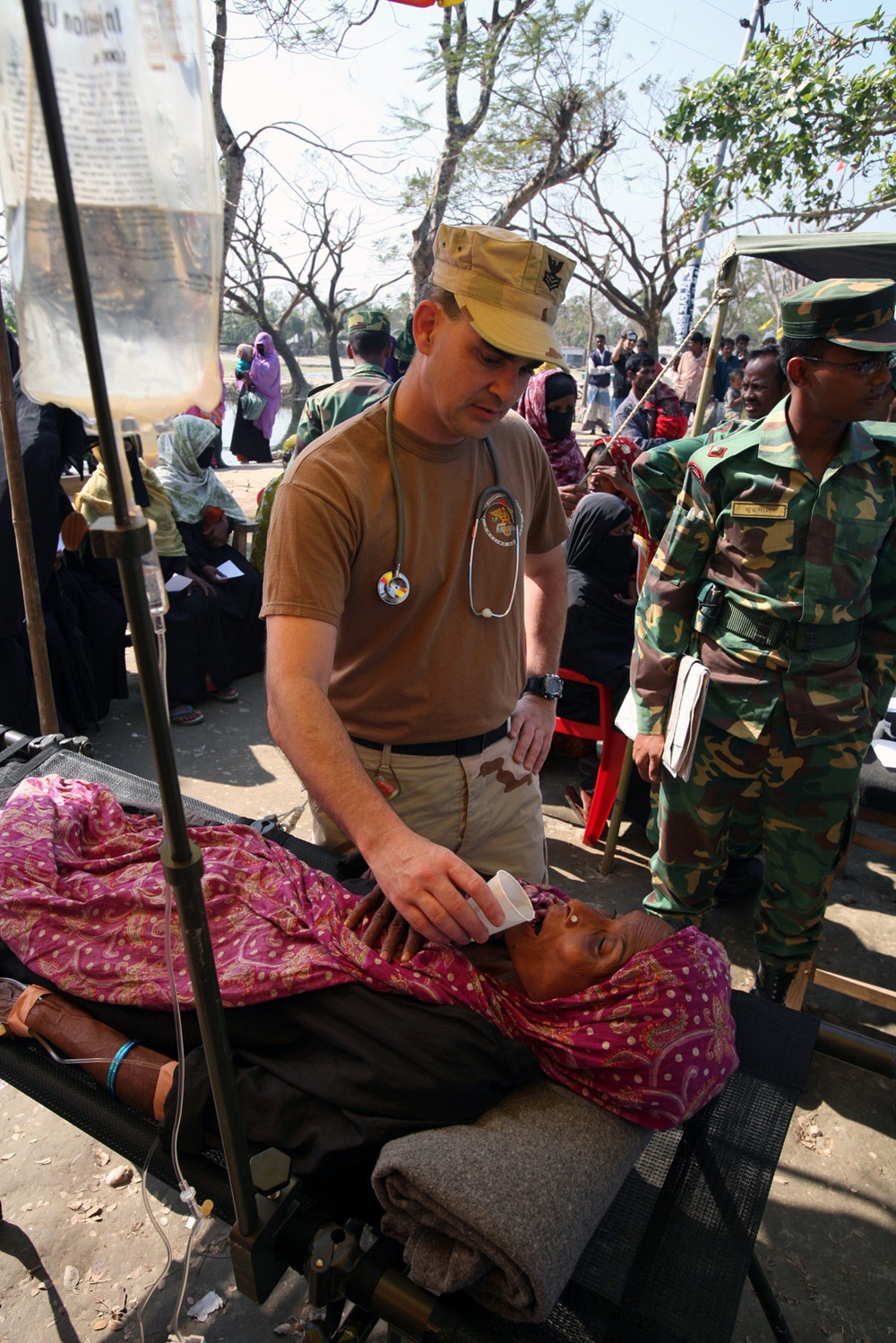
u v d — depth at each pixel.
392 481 1.56
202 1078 1.36
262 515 4.66
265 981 1.42
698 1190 1.36
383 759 1.78
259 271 18.05
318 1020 1.38
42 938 1.65
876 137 6.98
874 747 2.95
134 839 1.88
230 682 4.90
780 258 3.21
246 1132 1.32
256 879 1.64
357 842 1.35
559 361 1.38
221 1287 1.91
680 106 7.19
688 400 10.05
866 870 3.57
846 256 2.99
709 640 2.28
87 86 0.71
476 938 1.28
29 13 0.61
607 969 1.34
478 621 1.76
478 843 1.94
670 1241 1.28
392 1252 1.18
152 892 1.65
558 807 3.86
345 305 18.77
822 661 2.15
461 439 1.62
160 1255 1.97
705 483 2.22
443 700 1.76
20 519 2.73
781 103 6.89
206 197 0.80
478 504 1.70
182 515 4.88
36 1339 1.79
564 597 2.14
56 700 4.21
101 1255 1.97
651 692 2.40
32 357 0.81
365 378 4.38
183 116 0.76
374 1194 1.31
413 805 1.82
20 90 0.71
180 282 0.80
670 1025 1.24
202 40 0.77
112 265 0.77
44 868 1.76
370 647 1.69
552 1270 1.04
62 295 0.78
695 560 2.29
